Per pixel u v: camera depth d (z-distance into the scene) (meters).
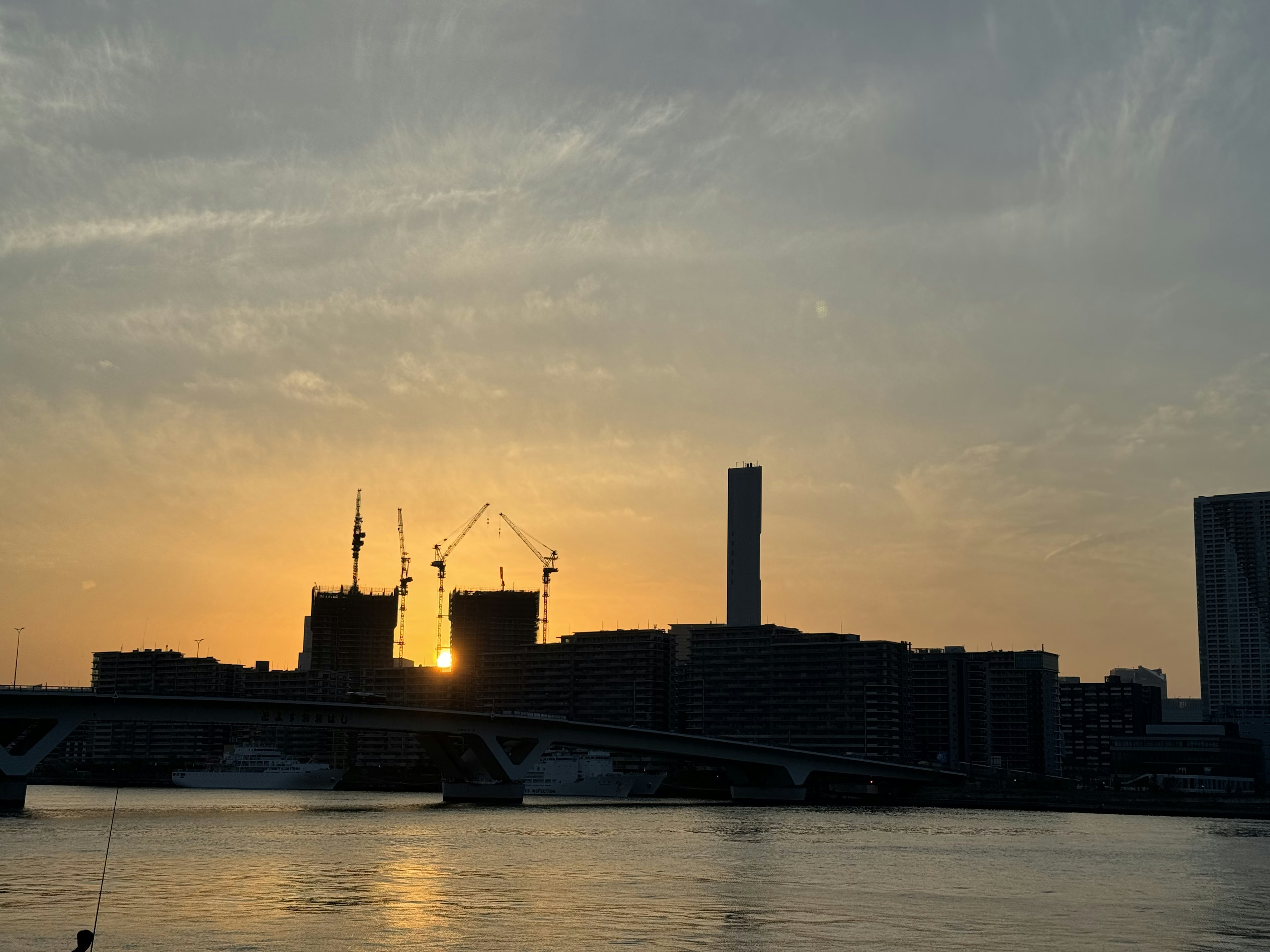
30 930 101.31
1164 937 107.19
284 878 134.75
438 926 105.94
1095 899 130.00
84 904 113.69
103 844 169.12
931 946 100.44
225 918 108.25
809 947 98.94
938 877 147.88
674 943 99.50
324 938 99.81
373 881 134.00
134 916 108.56
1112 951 100.50
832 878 144.38
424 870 144.88
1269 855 186.12
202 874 137.25
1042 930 109.56
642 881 138.25
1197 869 162.88
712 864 157.25
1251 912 122.19
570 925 107.19
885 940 102.81
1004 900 128.38
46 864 143.12
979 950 99.44
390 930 103.88
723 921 110.25
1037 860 171.62
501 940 99.88
